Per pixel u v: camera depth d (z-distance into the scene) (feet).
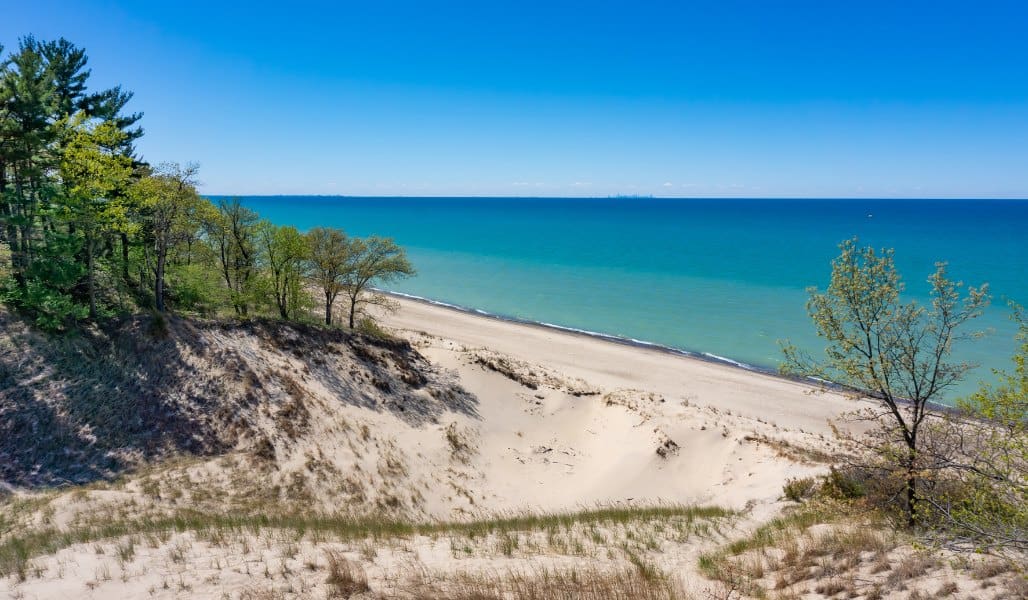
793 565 37.76
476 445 92.63
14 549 40.42
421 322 173.68
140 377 79.00
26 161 84.64
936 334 43.86
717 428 95.45
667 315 185.78
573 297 215.92
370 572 35.65
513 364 123.54
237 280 120.57
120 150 109.29
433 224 597.93
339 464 75.31
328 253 120.47
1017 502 32.17
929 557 33.35
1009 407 33.55
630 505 76.07
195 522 49.90
